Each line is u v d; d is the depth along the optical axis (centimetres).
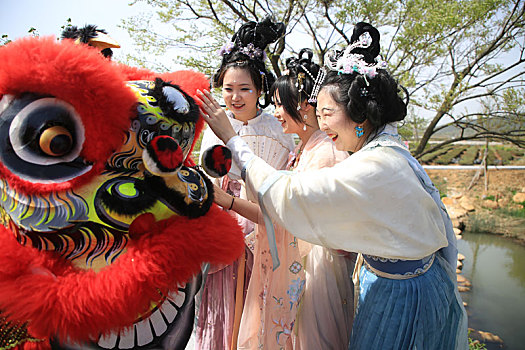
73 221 108
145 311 112
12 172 104
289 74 186
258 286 179
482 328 563
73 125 105
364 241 141
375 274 158
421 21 682
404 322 148
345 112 147
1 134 101
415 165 148
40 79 97
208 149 139
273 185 145
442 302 152
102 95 104
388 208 136
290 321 172
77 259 110
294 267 173
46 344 112
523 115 830
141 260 110
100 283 104
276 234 169
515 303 634
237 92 203
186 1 652
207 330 203
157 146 109
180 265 117
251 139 211
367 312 156
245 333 182
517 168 1459
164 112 121
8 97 101
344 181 134
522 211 1152
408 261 148
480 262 830
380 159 135
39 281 103
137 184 118
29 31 116
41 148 101
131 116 114
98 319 103
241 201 169
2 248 105
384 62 148
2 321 109
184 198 123
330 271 179
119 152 115
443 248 164
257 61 204
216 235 127
